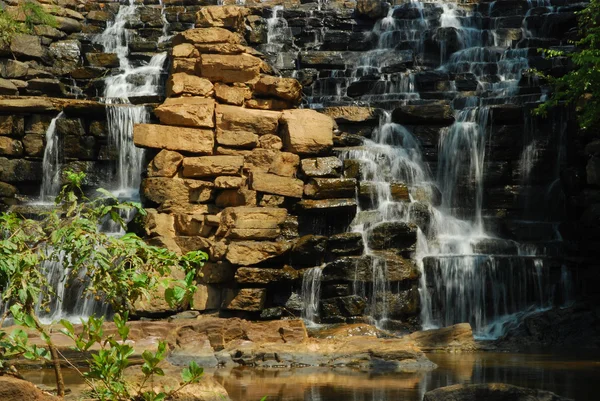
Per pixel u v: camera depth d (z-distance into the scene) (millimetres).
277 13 28906
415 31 28219
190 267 8578
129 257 8516
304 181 20969
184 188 20391
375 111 23906
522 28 28219
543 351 16688
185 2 29312
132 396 8094
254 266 19172
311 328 17594
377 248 20016
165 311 18406
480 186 23031
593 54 19516
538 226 21797
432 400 9820
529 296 19438
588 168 20359
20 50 25953
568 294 19359
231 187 20391
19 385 7496
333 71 27375
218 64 21531
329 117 21797
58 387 8117
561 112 22609
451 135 23438
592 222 19703
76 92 26672
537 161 22688
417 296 19391
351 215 20672
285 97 22000
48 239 8656
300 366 14531
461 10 29016
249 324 16078
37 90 25594
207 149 20859
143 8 28906
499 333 18906
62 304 19203
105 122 23906
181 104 20953
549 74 25172
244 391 11664
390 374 13438
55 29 27359
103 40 28406
